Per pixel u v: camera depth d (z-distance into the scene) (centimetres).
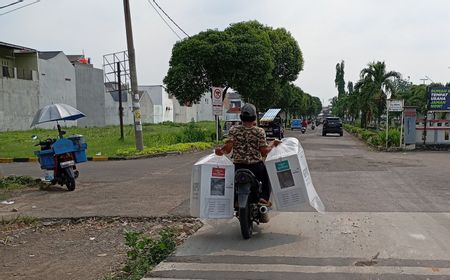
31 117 4709
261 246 606
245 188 628
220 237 657
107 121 6250
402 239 623
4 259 601
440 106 2145
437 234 648
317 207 673
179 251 593
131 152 1988
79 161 1169
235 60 2812
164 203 915
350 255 559
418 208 821
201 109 9575
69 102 5422
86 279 518
